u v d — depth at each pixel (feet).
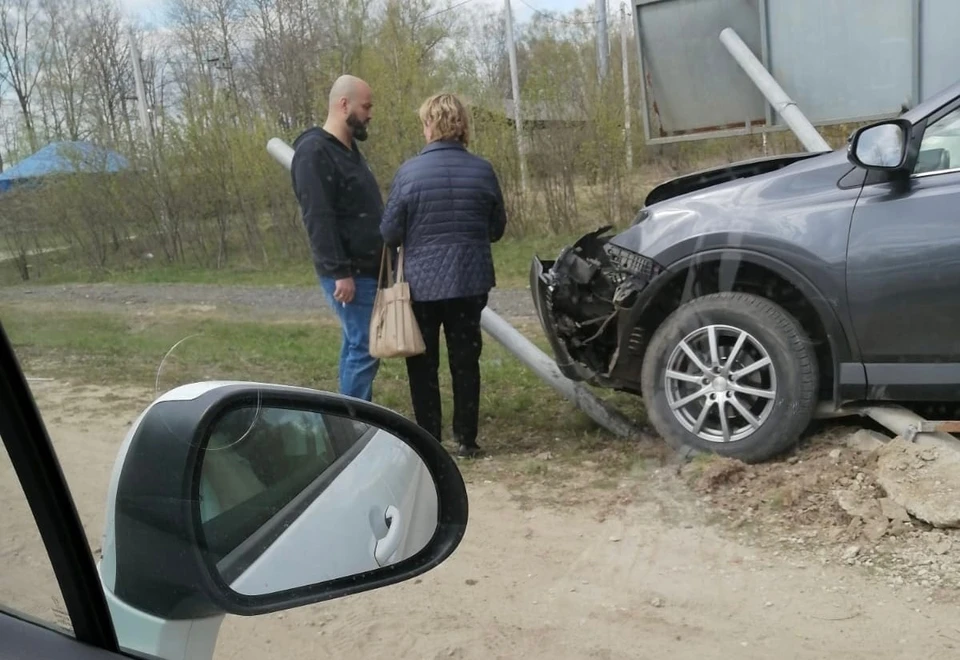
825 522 10.66
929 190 11.49
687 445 12.96
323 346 19.36
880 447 11.73
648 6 21.54
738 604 9.03
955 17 17.11
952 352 11.36
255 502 5.85
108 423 7.34
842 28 18.33
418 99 29.43
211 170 29.07
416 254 13.41
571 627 8.72
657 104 22.15
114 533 4.96
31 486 4.53
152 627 4.99
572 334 14.48
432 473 7.06
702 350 12.90
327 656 7.95
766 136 20.66
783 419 12.22
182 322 19.98
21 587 4.62
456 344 13.99
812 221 12.10
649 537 10.61
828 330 12.03
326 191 13.67
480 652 8.29
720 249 12.66
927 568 9.45
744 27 19.90
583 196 26.94
